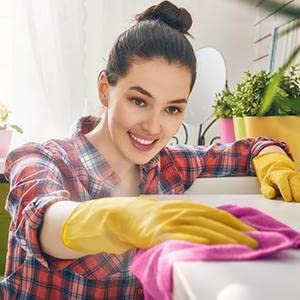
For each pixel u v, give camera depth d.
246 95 1.04
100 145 0.83
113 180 0.83
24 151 0.73
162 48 0.75
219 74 1.51
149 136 0.78
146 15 0.84
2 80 1.77
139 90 0.76
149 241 0.39
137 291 0.75
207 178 1.00
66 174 0.77
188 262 0.33
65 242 0.48
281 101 0.75
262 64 1.71
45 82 1.68
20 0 1.67
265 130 1.00
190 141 1.80
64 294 0.75
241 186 1.00
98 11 1.72
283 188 0.82
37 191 0.59
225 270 0.32
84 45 1.70
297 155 0.98
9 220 1.39
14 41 1.69
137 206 0.44
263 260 0.34
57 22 1.67
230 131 1.19
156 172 0.91
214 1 1.80
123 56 0.77
